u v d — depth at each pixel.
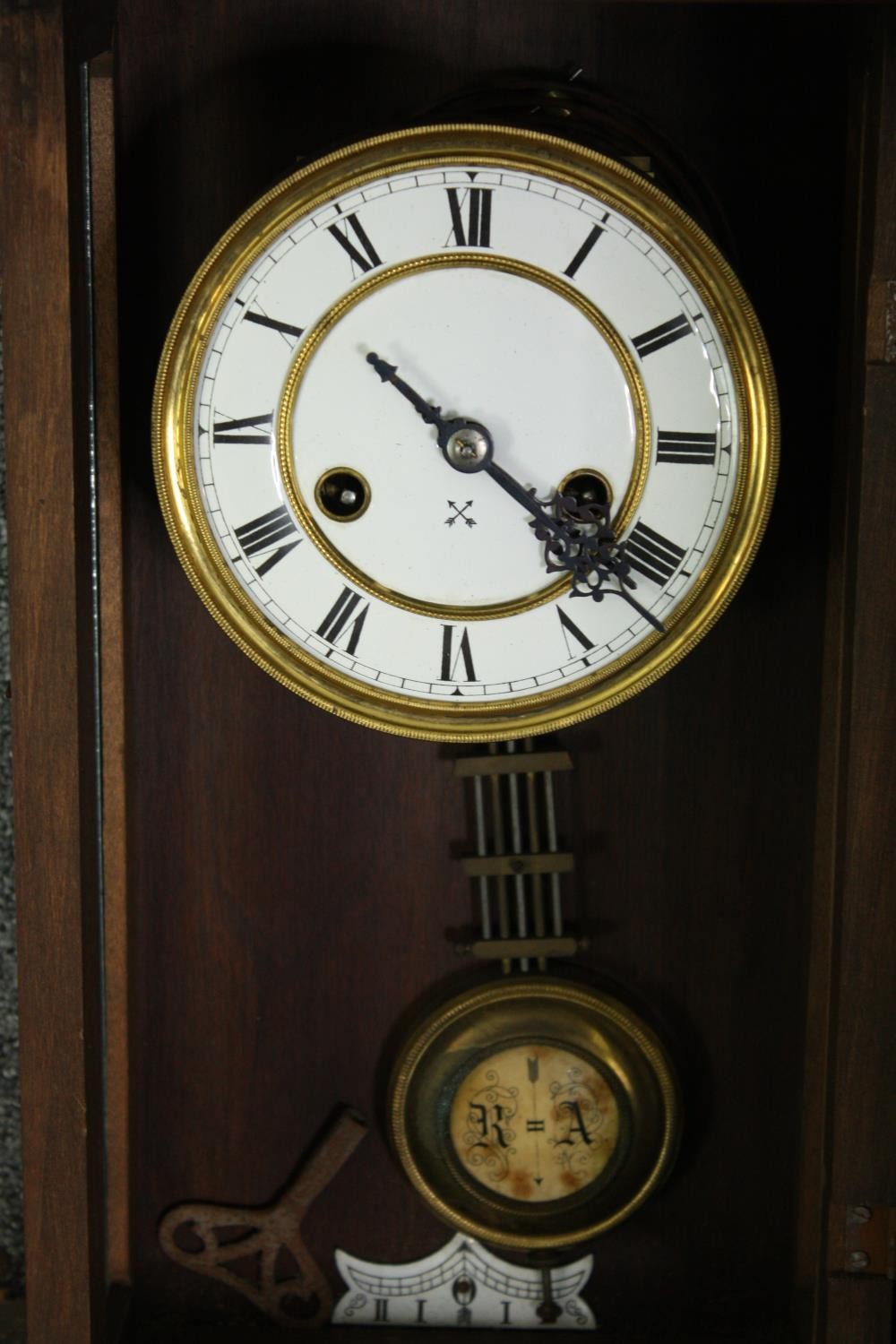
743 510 0.64
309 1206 0.73
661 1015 0.73
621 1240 0.74
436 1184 0.71
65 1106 0.65
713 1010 0.73
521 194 0.63
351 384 0.63
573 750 0.72
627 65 0.68
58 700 0.63
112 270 0.68
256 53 0.68
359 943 0.73
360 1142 0.73
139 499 0.70
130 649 0.71
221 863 0.72
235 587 0.64
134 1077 0.72
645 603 0.65
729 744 0.72
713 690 0.71
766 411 0.64
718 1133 0.73
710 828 0.72
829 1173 0.68
